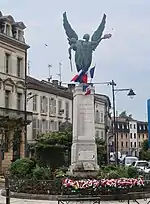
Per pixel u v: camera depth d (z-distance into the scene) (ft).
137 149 403.13
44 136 139.95
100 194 58.75
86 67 76.38
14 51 157.89
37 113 181.37
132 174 69.15
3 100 151.23
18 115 156.15
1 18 151.84
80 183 59.16
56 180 61.36
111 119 272.10
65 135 139.13
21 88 162.61
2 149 138.31
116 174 65.00
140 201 57.88
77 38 78.18
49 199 59.62
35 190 61.87
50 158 119.75
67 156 127.75
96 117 233.35
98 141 166.81
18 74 161.17
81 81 76.07
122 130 401.08
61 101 202.08
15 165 74.54
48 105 190.19
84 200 46.34
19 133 151.23
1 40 149.38
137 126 414.62
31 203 55.98
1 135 140.56
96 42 77.82
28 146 168.96
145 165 137.08
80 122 74.59
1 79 149.18
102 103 243.19
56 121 195.93
